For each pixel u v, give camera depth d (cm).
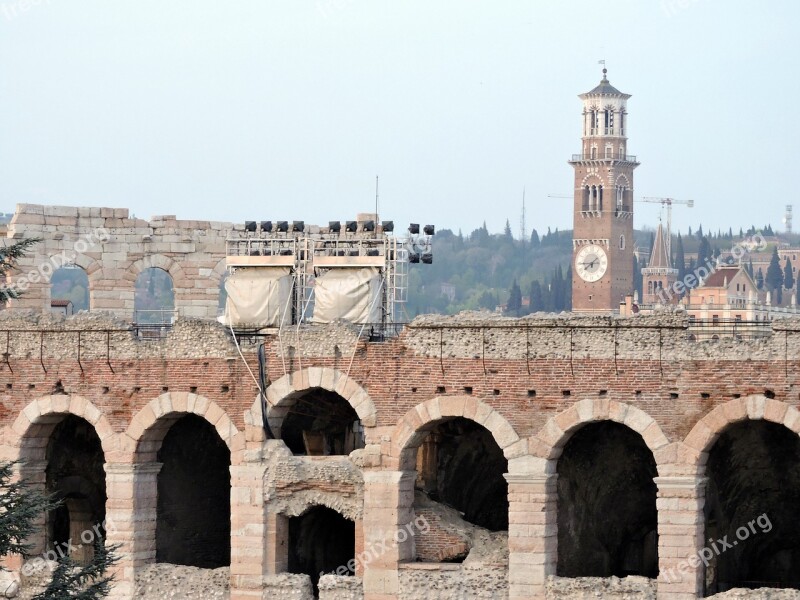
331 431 12988
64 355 12719
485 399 11481
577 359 11238
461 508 12750
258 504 12094
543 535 11288
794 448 11806
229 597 12200
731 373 10856
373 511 11750
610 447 11994
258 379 12125
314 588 12469
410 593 11612
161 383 12431
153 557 12669
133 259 14375
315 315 12812
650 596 11000
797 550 12569
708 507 11706
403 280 13088
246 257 13100
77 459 13425
